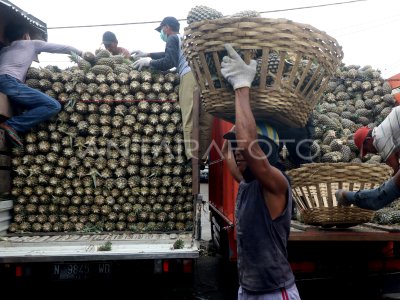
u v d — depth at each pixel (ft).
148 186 14.71
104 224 14.60
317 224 12.48
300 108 8.00
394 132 9.91
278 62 7.72
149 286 12.95
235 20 7.16
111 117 14.98
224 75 7.18
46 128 14.82
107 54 16.21
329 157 16.42
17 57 15.03
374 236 11.64
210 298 14.55
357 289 13.30
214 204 17.43
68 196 14.73
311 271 12.87
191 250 11.35
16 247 12.01
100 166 14.61
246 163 7.70
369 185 11.62
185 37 7.90
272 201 7.33
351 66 21.65
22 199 14.52
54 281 11.56
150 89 14.94
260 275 7.32
